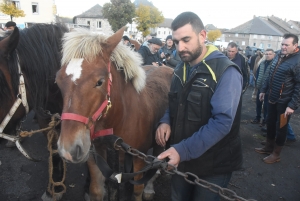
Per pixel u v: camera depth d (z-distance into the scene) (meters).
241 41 49.62
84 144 1.25
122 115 1.68
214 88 1.35
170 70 3.25
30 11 22.80
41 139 3.83
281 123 3.18
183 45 1.32
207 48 1.47
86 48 1.31
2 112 1.62
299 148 3.97
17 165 3.09
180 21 1.29
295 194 2.78
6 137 1.66
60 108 2.00
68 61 1.31
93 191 1.99
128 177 1.36
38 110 1.82
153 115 2.14
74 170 3.01
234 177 3.05
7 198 2.48
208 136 1.27
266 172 3.22
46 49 1.81
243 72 4.38
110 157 2.11
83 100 1.25
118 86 1.60
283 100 3.16
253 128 4.82
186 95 1.46
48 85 1.82
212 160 1.46
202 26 1.34
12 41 1.54
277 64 3.24
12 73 1.60
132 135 1.85
